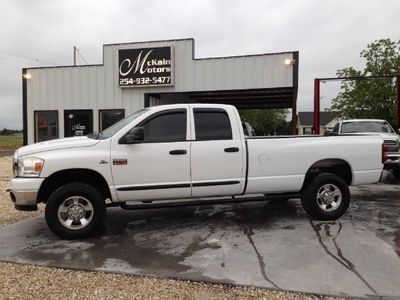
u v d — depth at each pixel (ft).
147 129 18.63
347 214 22.40
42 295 12.01
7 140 174.70
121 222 21.04
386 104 69.72
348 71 74.18
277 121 193.98
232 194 19.75
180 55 47.03
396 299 11.42
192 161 18.76
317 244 16.58
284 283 12.57
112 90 48.85
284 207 24.64
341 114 77.46
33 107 50.65
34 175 17.31
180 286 12.55
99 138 18.54
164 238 17.89
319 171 21.70
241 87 45.52
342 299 11.49
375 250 15.70
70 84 49.73
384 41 70.13
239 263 14.40
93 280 13.10
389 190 31.50
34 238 18.21
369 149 21.42
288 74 44.29
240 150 19.34
